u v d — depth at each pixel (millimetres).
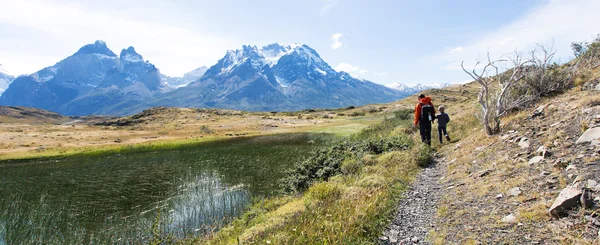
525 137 9320
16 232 14969
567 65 15727
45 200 20391
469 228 5816
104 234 14516
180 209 17438
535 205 5676
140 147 46281
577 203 5051
